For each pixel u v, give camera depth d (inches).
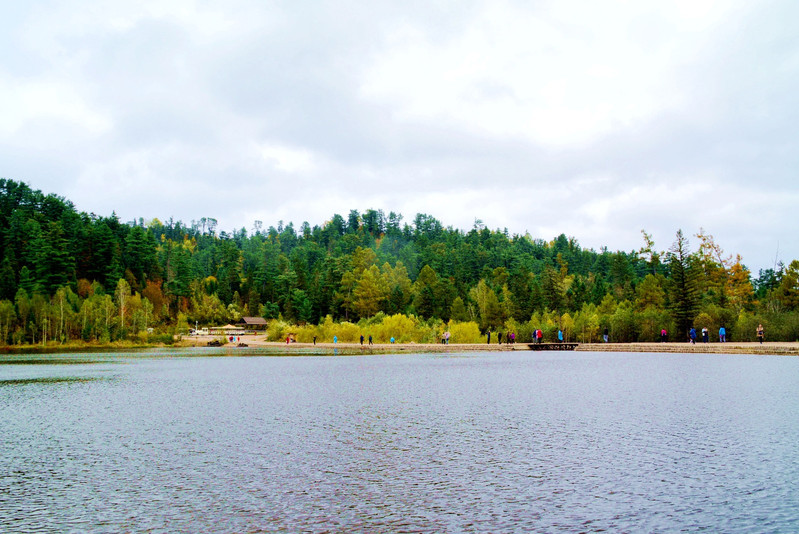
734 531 418.0
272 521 448.1
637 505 475.8
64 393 1290.6
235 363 2379.4
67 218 6486.2
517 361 2143.2
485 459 625.6
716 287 4001.0
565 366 1845.5
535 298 4936.0
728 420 822.5
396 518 452.1
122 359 2783.0
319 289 6550.2
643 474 561.0
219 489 530.0
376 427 811.4
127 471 593.9
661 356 2276.1
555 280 5211.6
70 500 503.8
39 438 762.8
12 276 4891.7
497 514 459.2
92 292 5032.0
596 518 447.8
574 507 473.1
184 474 579.5
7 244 5438.0
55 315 4227.4
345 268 7126.0
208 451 675.4
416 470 585.6
